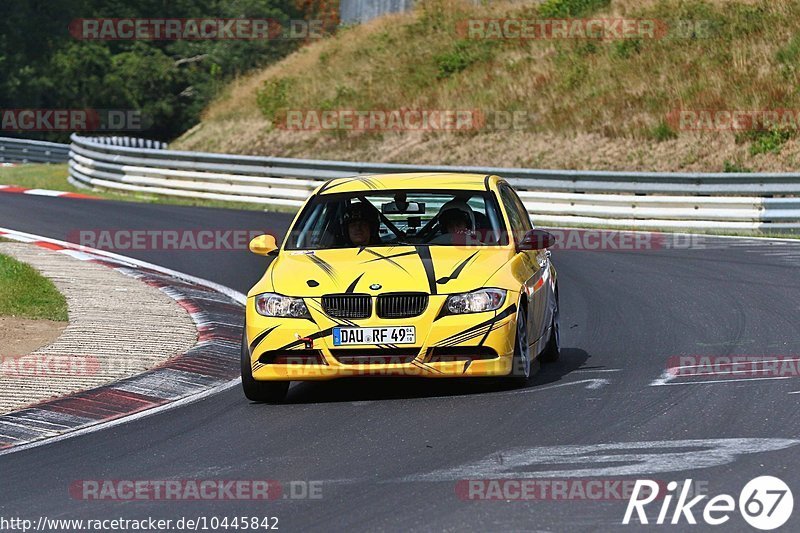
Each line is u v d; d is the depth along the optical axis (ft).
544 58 382.63
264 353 94.43
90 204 286.66
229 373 113.70
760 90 327.26
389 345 92.43
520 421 84.89
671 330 128.98
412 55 418.92
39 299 147.13
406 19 456.45
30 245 210.18
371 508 64.08
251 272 189.57
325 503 65.67
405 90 395.14
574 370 107.45
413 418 87.92
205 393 104.27
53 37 581.12
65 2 587.68
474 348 92.84
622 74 356.59
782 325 127.95
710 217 241.96
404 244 103.65
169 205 289.94
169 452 81.25
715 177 244.22
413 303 93.56
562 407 89.25
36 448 84.48
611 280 172.65
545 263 113.60
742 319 133.39
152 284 168.25
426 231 106.52
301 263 100.73
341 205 108.37
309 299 94.53
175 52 588.91
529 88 367.04
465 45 408.67
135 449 82.69
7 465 79.36
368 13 506.89
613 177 255.70
